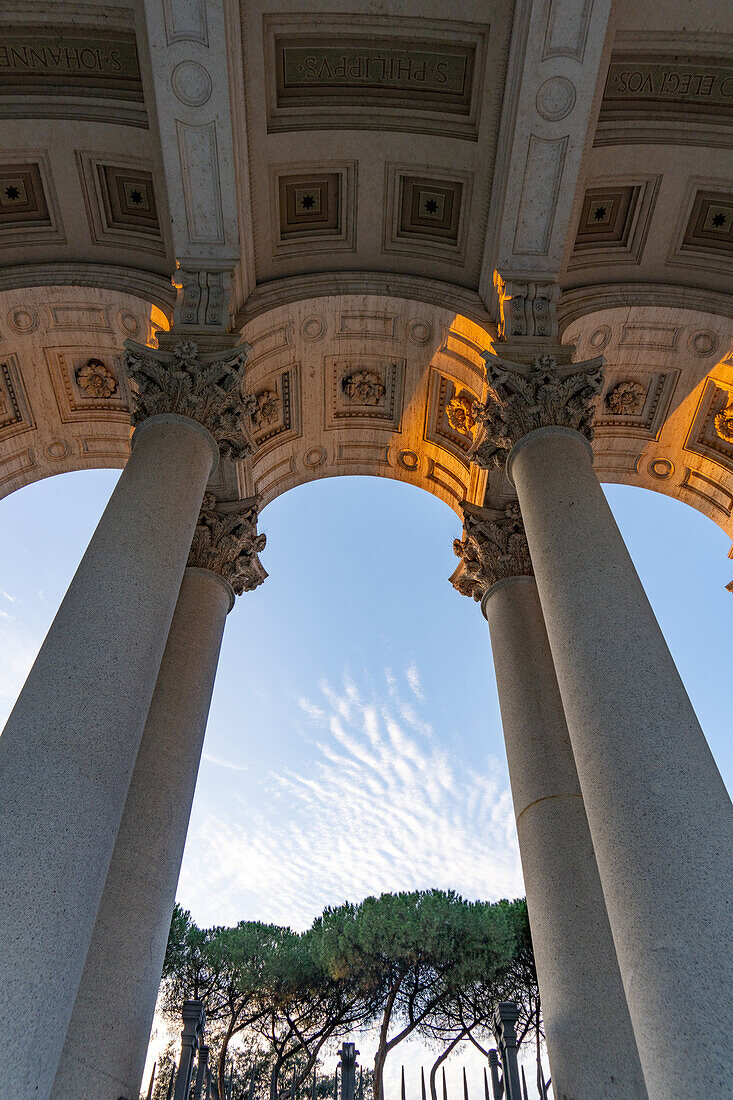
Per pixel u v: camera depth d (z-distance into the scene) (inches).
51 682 324.5
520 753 528.7
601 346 674.2
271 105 576.4
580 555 405.7
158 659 364.8
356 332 683.4
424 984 1206.3
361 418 755.4
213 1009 1250.0
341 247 658.8
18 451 728.3
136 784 460.8
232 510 623.8
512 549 644.7
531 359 553.3
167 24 494.6
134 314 644.7
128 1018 373.1
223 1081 1103.0
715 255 649.6
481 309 628.4
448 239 652.1
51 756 299.9
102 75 562.9
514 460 514.6
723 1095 231.9
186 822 477.1
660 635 365.7
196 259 581.3
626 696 336.2
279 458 746.2
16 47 549.3
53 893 268.2
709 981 253.0
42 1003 247.8
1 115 569.6
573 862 462.9
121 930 397.7
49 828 281.1
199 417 502.9
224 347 543.5
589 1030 398.6
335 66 569.9
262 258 639.8
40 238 637.9
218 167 547.2
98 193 617.9
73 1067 340.2
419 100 585.6
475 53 556.7
